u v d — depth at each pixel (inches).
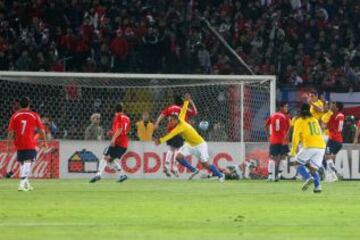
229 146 3043.8
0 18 3604.8
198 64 3646.7
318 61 3752.5
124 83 3336.6
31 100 3312.0
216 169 2738.7
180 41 3708.2
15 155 2977.4
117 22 3686.0
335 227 1341.0
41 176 2984.7
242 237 1192.8
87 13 3678.6
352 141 3189.0
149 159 3016.7
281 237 1198.9
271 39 3799.2
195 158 3011.8
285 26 3880.4
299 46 3764.8
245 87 3223.4
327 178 2903.5
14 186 2437.3
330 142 2874.0
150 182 2719.0
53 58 3496.6
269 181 2842.0
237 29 3806.6
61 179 2933.1
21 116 2210.9
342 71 3683.6
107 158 2687.0
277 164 2878.9
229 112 3240.7
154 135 3257.9
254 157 3048.7
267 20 3863.2
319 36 3885.3
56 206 1708.9
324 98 3472.0
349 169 3051.2
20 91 3299.7
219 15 3860.7
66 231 1259.8
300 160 2174.0
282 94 3489.2
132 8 3806.6
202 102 3284.9
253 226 1347.2
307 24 3912.4
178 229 1299.2
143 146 3014.3
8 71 3171.8
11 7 3690.9
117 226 1337.4
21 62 3420.3
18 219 1443.2
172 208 1672.0
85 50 3575.3
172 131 2650.1
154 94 3336.6
